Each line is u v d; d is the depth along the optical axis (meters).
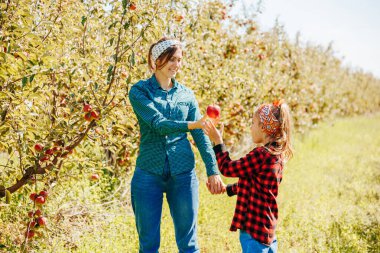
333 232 4.64
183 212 2.74
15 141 3.19
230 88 6.18
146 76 4.07
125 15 3.18
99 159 4.64
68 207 4.33
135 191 2.72
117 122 3.70
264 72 7.59
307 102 11.11
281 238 4.32
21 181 3.36
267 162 2.54
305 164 8.45
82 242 3.75
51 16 3.52
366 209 5.59
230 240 4.18
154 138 2.69
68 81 3.41
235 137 7.39
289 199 5.70
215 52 6.12
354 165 8.80
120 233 4.04
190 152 2.78
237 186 2.80
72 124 3.25
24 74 3.02
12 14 2.93
